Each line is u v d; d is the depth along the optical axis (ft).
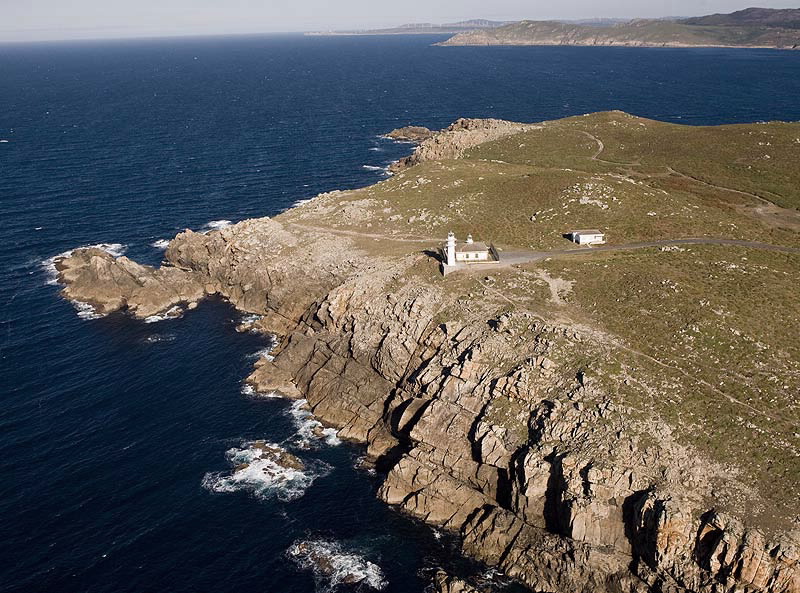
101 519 238.68
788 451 205.77
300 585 214.28
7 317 383.04
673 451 209.46
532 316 275.80
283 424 293.43
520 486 221.87
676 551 189.98
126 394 313.94
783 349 245.04
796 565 175.52
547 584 207.92
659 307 272.31
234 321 384.27
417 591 211.41
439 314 292.61
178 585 213.25
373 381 294.46
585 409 227.20
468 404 250.37
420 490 244.63
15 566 217.36
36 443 277.64
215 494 252.62
